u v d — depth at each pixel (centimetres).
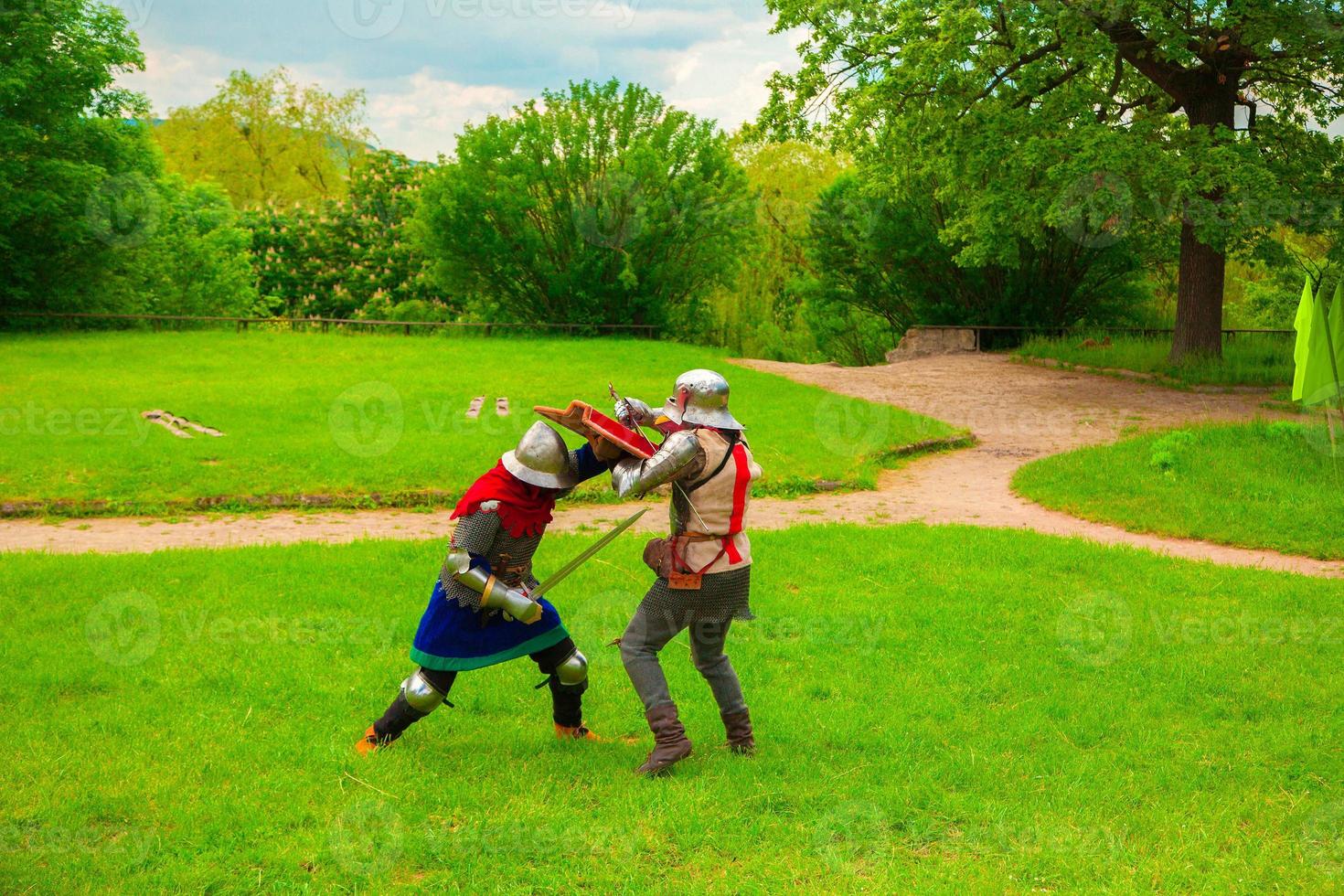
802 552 873
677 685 578
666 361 2402
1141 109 2173
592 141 3069
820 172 4419
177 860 374
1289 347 2366
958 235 2267
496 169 3070
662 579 474
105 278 2759
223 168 4653
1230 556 952
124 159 2722
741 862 388
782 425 1541
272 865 377
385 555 843
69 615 671
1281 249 2019
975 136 1995
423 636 477
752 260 3844
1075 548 898
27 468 1151
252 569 795
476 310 3344
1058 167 1833
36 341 2308
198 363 2073
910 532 959
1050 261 3044
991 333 3142
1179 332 2219
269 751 472
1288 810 436
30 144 2520
